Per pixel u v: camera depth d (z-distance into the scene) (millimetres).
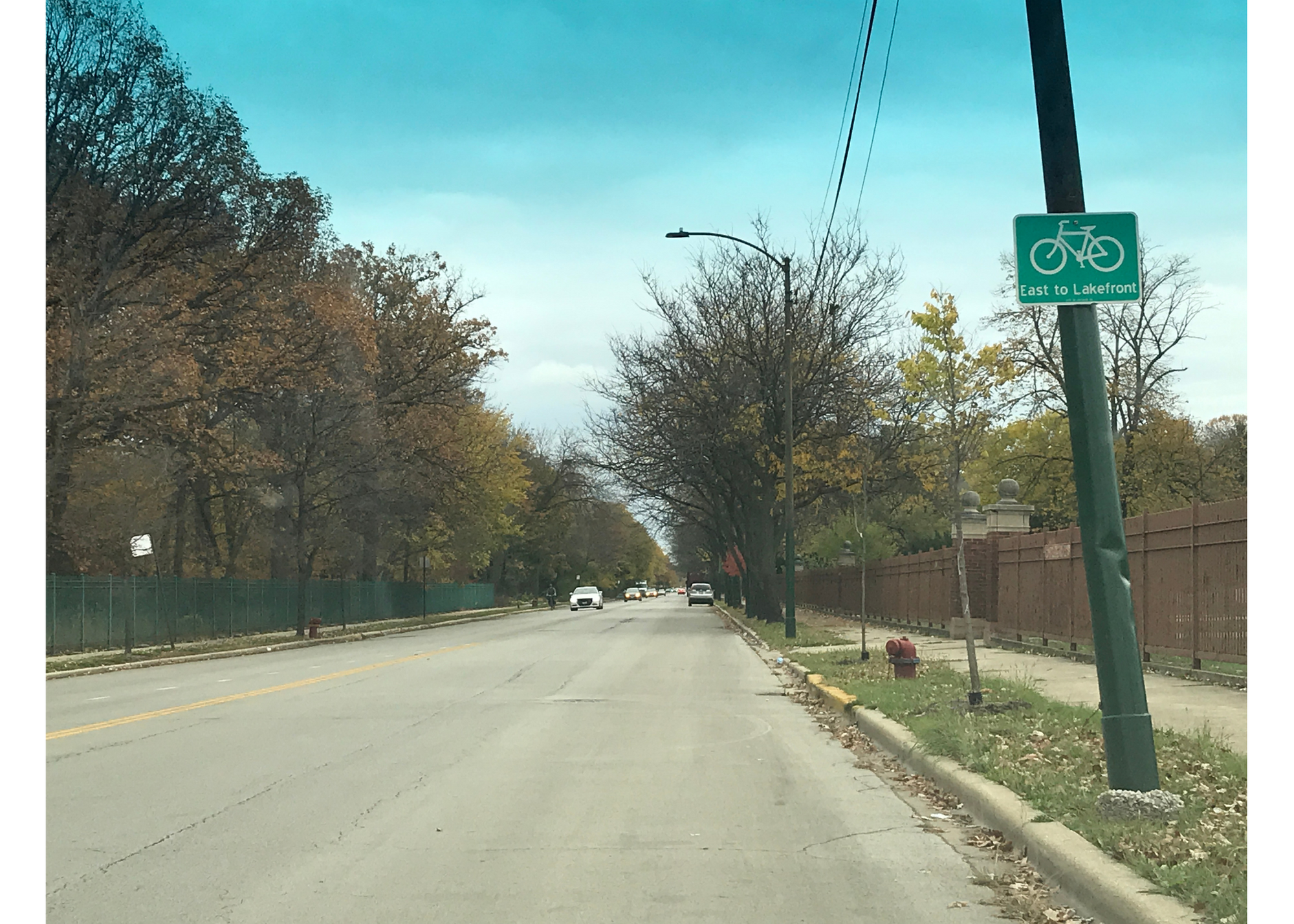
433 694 17984
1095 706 12531
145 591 35500
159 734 13156
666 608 92062
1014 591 24906
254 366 34750
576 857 7184
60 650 30828
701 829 8008
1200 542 15688
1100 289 7633
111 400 30484
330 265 40875
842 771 10500
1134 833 6543
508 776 10141
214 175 31312
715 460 43094
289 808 8773
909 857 7188
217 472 39250
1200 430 58625
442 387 47500
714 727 13758
